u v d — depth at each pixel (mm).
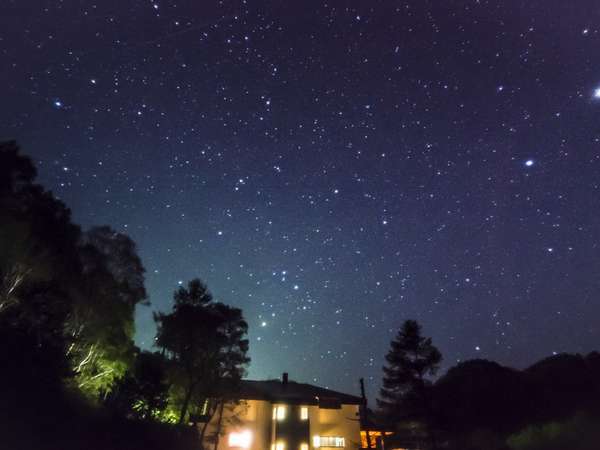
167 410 29406
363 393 27625
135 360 29328
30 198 24422
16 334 15430
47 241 23797
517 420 31375
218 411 34531
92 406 17766
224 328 31922
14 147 24141
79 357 22234
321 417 37250
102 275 27703
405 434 31000
